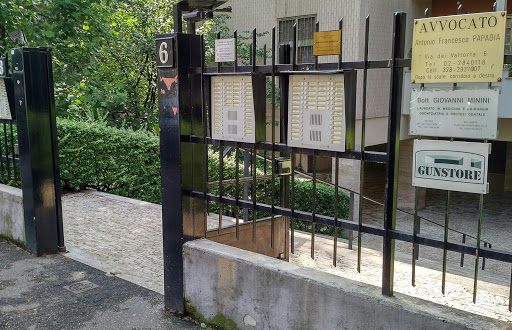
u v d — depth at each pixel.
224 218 6.73
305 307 2.94
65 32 9.86
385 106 12.57
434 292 3.84
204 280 3.53
